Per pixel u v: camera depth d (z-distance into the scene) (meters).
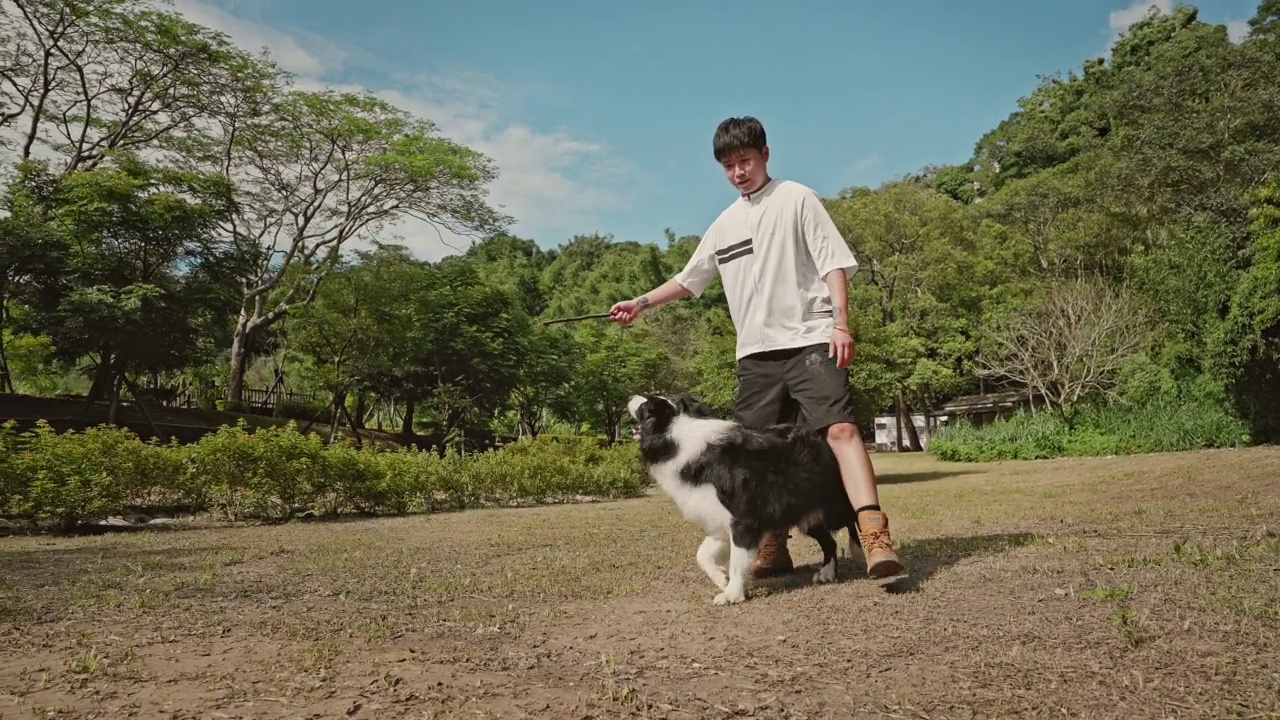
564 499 13.55
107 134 26.58
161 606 3.79
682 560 5.31
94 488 8.52
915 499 10.62
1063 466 18.62
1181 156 34.28
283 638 3.07
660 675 2.57
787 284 4.11
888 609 3.32
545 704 2.26
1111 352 27.12
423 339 26.97
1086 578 3.62
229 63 26.06
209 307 22.81
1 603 3.85
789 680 2.47
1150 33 54.94
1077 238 36.97
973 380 42.31
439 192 30.14
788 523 3.96
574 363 37.94
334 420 28.38
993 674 2.41
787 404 4.26
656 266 75.44
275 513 9.97
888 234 35.91
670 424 4.02
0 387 25.12
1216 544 4.33
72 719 2.12
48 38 24.30
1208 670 2.33
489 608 3.73
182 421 25.89
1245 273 19.98
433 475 11.52
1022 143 55.06
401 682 2.47
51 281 20.84
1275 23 43.06
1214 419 21.36
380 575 4.84
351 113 28.70
